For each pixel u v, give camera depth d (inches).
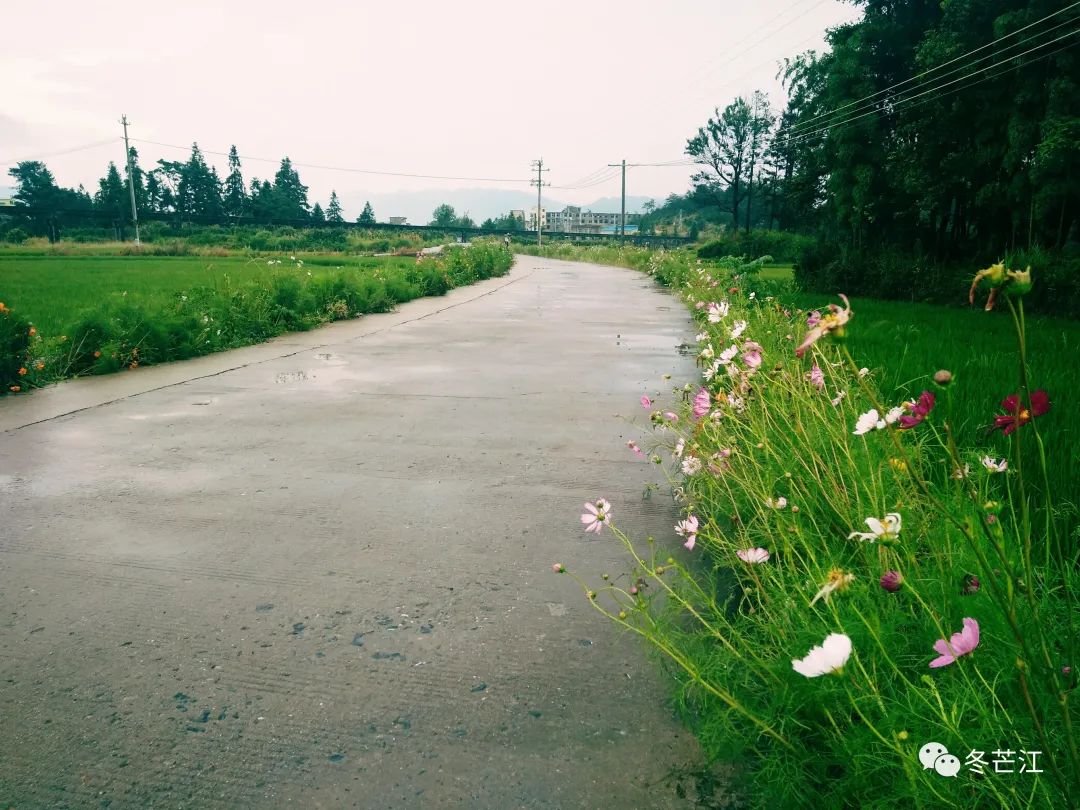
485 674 82.0
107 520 130.6
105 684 80.4
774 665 64.4
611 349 353.4
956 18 696.4
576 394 244.1
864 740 54.2
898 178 800.9
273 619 95.0
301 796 63.5
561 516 131.8
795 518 91.0
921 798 48.7
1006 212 749.9
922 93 746.8
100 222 3764.8
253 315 402.3
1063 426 135.5
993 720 52.0
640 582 79.5
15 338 252.4
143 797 63.5
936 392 169.5
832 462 105.3
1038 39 614.5
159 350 313.9
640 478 154.1
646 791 63.5
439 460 167.9
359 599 100.3
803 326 228.4
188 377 277.1
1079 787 44.0
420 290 717.3
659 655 81.4
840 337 49.8
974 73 647.1
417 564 111.7
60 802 62.9
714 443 119.0
